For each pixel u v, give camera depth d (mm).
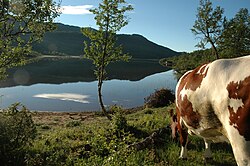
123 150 6898
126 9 18531
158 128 11219
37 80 57938
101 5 18359
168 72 94688
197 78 6023
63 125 19234
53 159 7910
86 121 21438
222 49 50062
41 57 162125
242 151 4820
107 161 6406
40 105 33500
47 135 12680
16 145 7859
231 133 4977
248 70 4762
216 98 5266
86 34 18656
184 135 8023
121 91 45719
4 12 9297
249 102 4598
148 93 44031
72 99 38062
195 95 5953
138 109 29500
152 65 145875
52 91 44312
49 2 9930
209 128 5891
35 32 10250
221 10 46969
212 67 5562
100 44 18922
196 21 47969
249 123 4648
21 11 9539
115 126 11234
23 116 8445
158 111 20562
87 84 53656
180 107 6789
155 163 7621
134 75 77188
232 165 7758
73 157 8070
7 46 9914
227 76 5070
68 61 138625
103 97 39906
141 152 8352
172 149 8875
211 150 8727
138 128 11758
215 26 47375
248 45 49188
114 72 84812
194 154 8570
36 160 7566
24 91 43562
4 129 7789
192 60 64375
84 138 11141
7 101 35250
